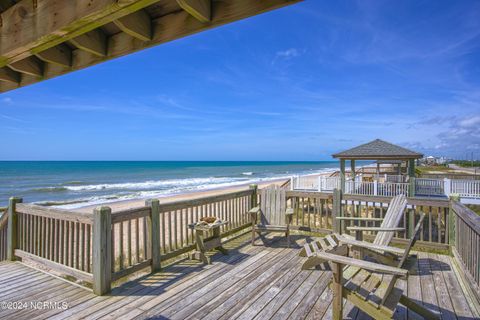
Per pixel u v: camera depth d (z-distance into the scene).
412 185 11.63
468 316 2.75
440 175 17.14
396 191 11.91
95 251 3.25
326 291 3.28
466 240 3.62
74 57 1.92
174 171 65.12
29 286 3.46
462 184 11.48
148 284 3.50
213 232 4.70
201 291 3.30
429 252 4.78
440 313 2.81
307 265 3.58
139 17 1.50
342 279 2.51
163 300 3.09
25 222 4.36
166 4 1.49
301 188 13.98
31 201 19.12
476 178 16.28
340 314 2.50
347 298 2.49
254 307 2.93
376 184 12.17
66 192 25.00
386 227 3.84
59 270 3.75
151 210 3.88
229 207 5.62
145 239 3.89
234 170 73.00
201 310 2.87
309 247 3.78
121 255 3.50
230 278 3.67
